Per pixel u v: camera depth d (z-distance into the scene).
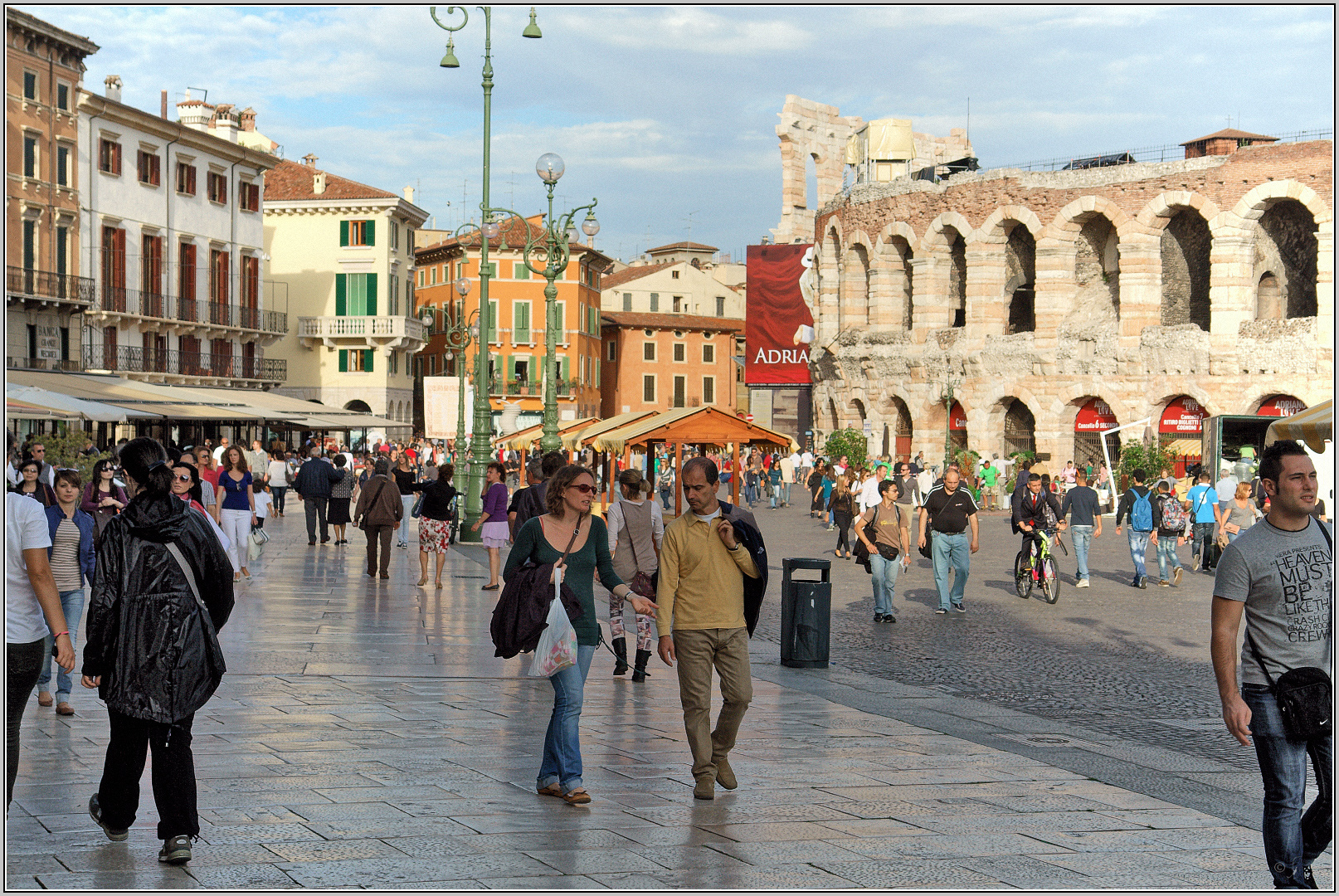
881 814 7.89
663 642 8.38
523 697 12.12
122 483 15.66
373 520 22.67
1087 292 61.22
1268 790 6.48
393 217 83.31
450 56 32.84
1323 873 7.05
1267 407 53.19
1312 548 6.45
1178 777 9.32
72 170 55.41
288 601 19.42
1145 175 56.28
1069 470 52.47
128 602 6.67
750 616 8.60
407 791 8.11
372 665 13.67
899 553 19.61
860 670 15.23
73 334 55.34
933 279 65.56
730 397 111.31
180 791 6.50
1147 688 14.19
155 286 61.62
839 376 72.44
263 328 71.81
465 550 30.22
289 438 71.50
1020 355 60.06
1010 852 7.04
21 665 7.06
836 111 92.38
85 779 8.34
